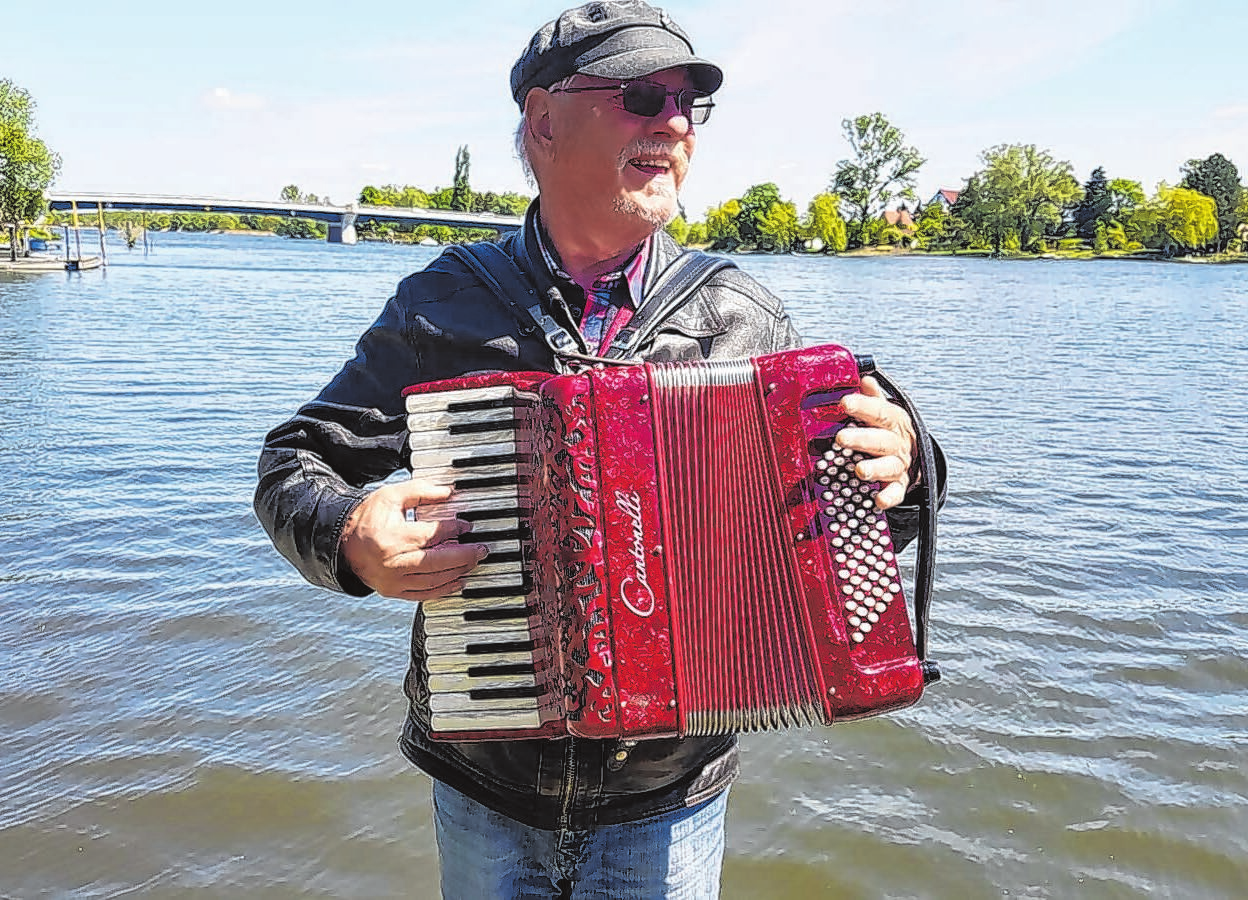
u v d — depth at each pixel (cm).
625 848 281
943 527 906
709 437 247
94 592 748
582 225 284
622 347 279
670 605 245
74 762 532
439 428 261
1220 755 545
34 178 5862
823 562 248
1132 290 5366
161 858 465
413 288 295
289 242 15025
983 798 511
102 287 4241
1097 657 652
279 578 779
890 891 452
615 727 245
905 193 11900
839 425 250
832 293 4675
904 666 248
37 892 441
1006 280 6359
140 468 1106
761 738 561
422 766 290
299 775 527
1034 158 11519
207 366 1944
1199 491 1046
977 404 1563
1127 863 468
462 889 290
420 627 288
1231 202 11594
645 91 271
